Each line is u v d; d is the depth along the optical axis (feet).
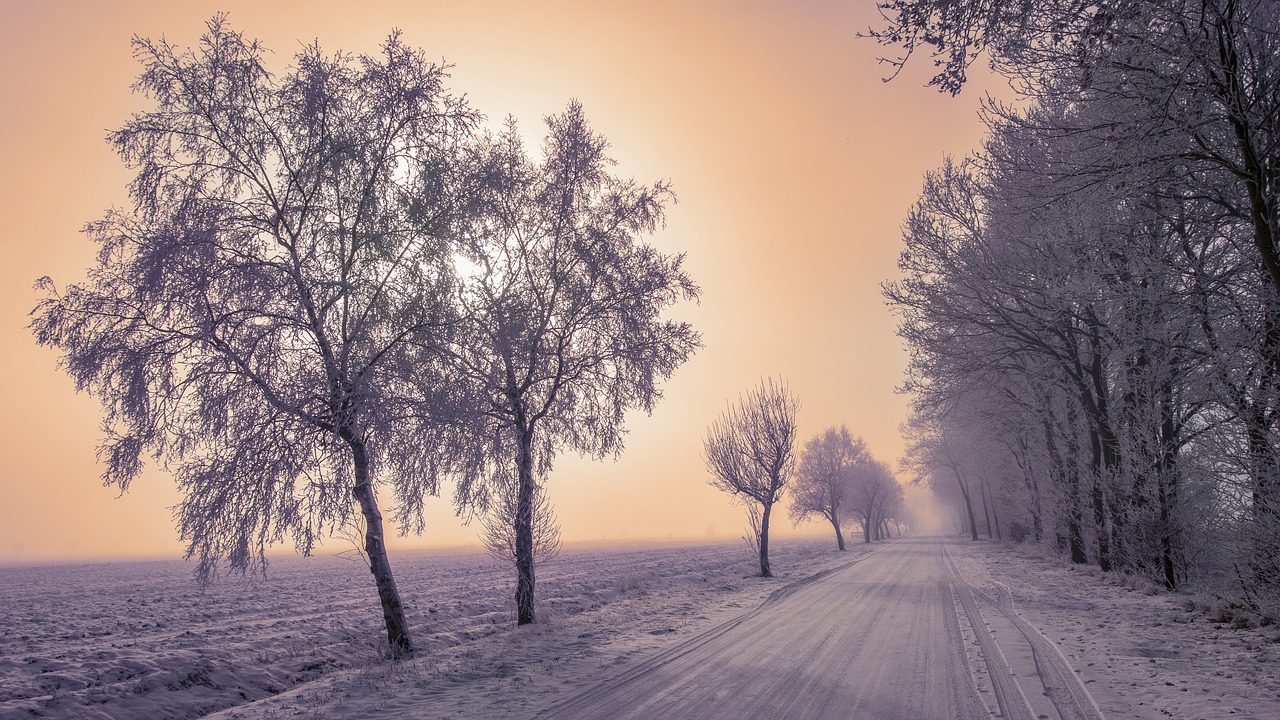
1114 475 63.87
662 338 52.47
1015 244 61.00
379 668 36.86
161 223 38.40
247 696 39.93
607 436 53.11
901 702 22.18
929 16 24.14
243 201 40.60
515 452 48.75
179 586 147.13
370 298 41.45
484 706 24.57
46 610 98.78
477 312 45.21
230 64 40.55
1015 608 46.24
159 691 37.86
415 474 40.98
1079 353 72.59
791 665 28.94
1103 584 59.57
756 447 96.32
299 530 37.09
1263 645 29.53
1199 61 26.27
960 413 114.21
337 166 40.19
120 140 38.52
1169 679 24.29
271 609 86.79
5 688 39.68
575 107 54.70
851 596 57.06
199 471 36.09
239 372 36.73
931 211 69.62
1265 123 29.60
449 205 43.70
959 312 69.26
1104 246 47.50
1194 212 39.29
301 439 37.01
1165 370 51.47
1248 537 38.81
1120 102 31.78
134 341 36.83
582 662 32.07
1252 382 39.60
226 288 37.14
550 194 52.80
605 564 168.55
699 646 34.91
